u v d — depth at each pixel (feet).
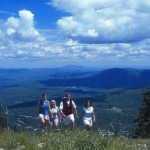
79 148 30.78
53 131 36.65
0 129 46.26
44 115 63.16
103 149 30.42
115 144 30.91
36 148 33.78
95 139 31.71
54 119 63.26
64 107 62.85
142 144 44.01
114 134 32.60
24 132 43.14
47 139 34.14
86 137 31.99
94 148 30.66
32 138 38.58
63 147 31.12
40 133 40.75
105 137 31.91
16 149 35.86
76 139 31.94
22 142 38.19
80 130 34.24
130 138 36.24
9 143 37.88
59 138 32.89
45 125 62.95
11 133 43.39
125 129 32.68
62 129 35.78
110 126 32.81
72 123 62.23
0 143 37.83
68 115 62.59
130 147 31.91
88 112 62.59
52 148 31.68
